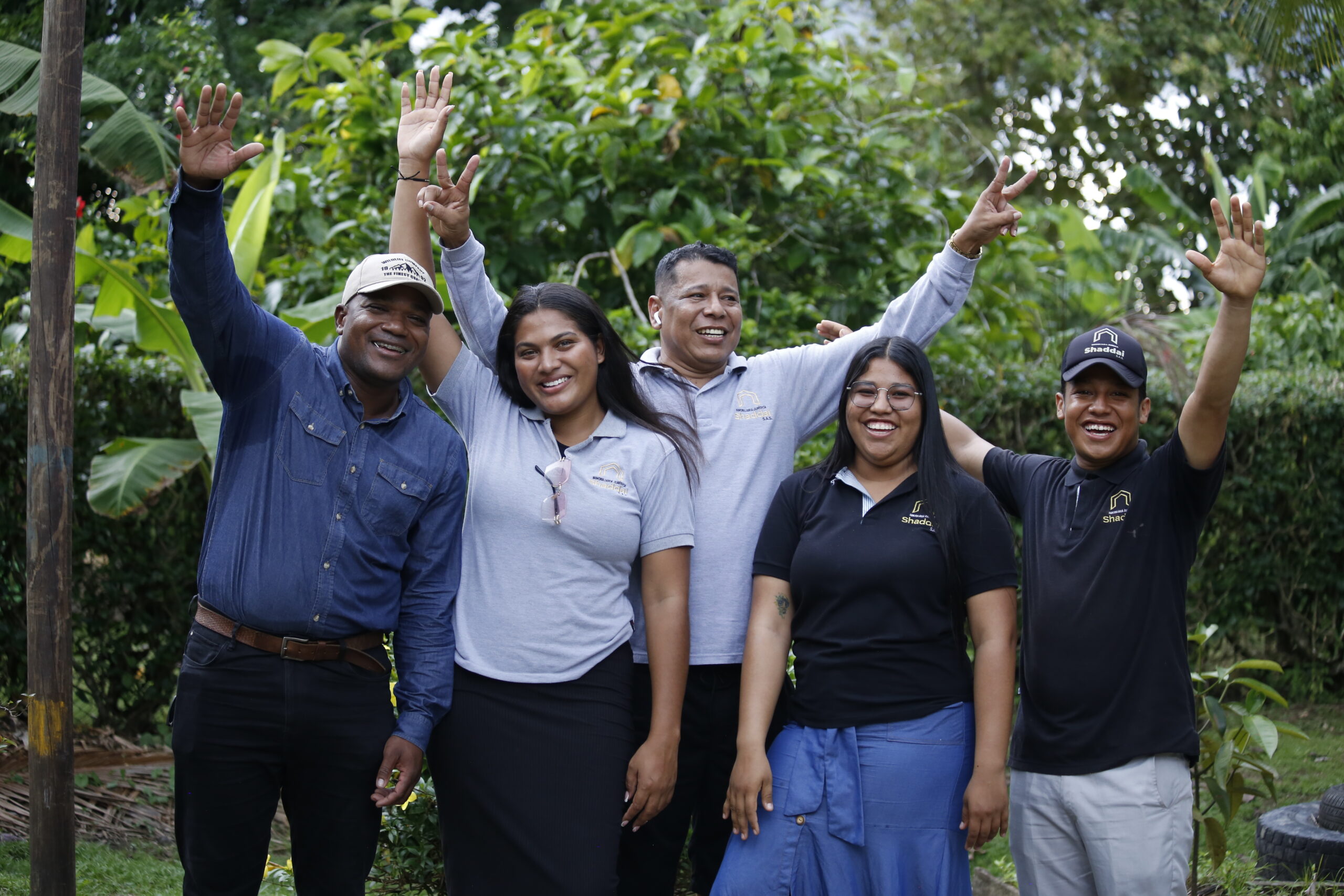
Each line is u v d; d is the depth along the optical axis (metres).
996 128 15.62
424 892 3.57
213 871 2.56
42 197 2.59
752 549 2.93
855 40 12.69
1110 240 12.23
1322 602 7.20
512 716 2.63
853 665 2.64
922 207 6.83
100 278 5.16
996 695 2.59
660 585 2.73
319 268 6.35
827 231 6.90
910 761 2.58
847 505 2.74
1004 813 2.55
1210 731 3.67
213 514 2.57
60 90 2.59
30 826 2.59
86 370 5.56
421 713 2.61
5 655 5.41
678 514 2.75
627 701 2.73
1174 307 14.15
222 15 10.29
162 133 6.39
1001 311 7.40
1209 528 7.09
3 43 4.72
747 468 2.98
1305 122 12.78
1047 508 2.86
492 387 2.87
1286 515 7.14
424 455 2.64
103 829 4.62
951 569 2.62
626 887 2.97
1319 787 5.28
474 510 2.72
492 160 6.29
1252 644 7.35
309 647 2.49
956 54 15.22
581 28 6.67
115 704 5.71
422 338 2.59
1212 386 2.56
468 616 2.69
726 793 2.94
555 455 2.73
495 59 6.52
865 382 2.71
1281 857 3.97
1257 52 5.05
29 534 2.60
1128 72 15.30
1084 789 2.63
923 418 2.74
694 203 6.29
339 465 2.55
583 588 2.66
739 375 3.12
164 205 6.61
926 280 3.13
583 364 2.71
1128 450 2.79
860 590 2.64
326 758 2.54
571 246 6.67
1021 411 6.57
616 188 6.52
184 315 2.48
